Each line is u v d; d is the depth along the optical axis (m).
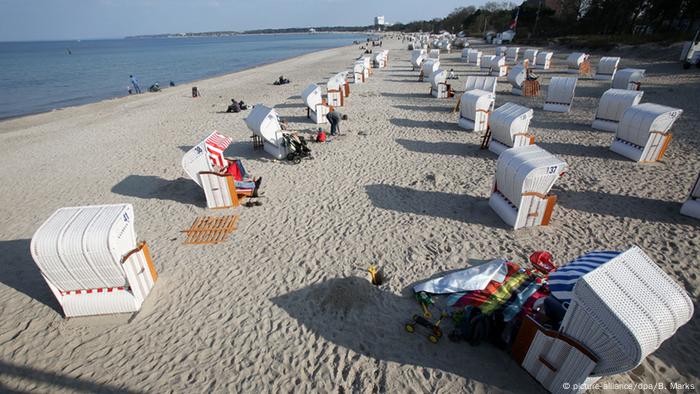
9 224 9.52
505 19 85.44
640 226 7.72
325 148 13.72
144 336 5.62
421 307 5.84
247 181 10.13
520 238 7.51
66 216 5.84
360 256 7.24
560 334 4.11
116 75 50.47
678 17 42.28
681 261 6.59
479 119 14.58
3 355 5.44
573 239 7.40
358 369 4.92
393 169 11.46
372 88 26.53
